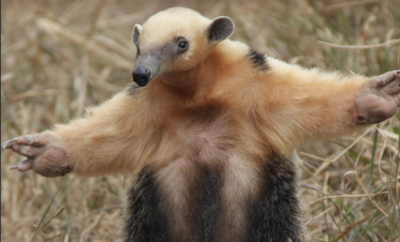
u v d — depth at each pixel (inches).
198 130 866.8
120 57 1743.4
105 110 892.0
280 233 855.7
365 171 1142.3
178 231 860.6
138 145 885.8
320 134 842.8
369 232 1045.2
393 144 1119.0
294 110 834.8
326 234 1074.1
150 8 2057.1
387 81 811.4
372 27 1503.4
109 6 2054.6
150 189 873.5
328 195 1090.7
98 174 915.4
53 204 1278.3
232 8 1831.9
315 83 835.4
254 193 850.1
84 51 1748.3
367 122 824.9
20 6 1904.5
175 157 870.4
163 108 866.8
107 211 1277.1
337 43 1413.6
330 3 1643.7
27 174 1370.6
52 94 1571.1
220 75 853.2
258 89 844.6
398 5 1542.8
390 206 967.0
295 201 868.6
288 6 1780.3
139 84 810.8
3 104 1481.3
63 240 1147.3
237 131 858.1
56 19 1852.9
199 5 2030.0
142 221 880.9
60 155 898.7
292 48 1535.4
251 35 1640.0
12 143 904.3
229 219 848.9
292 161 871.7
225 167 856.9
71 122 919.7
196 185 859.4
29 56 1701.5
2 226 1250.0
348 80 834.2
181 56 836.0
